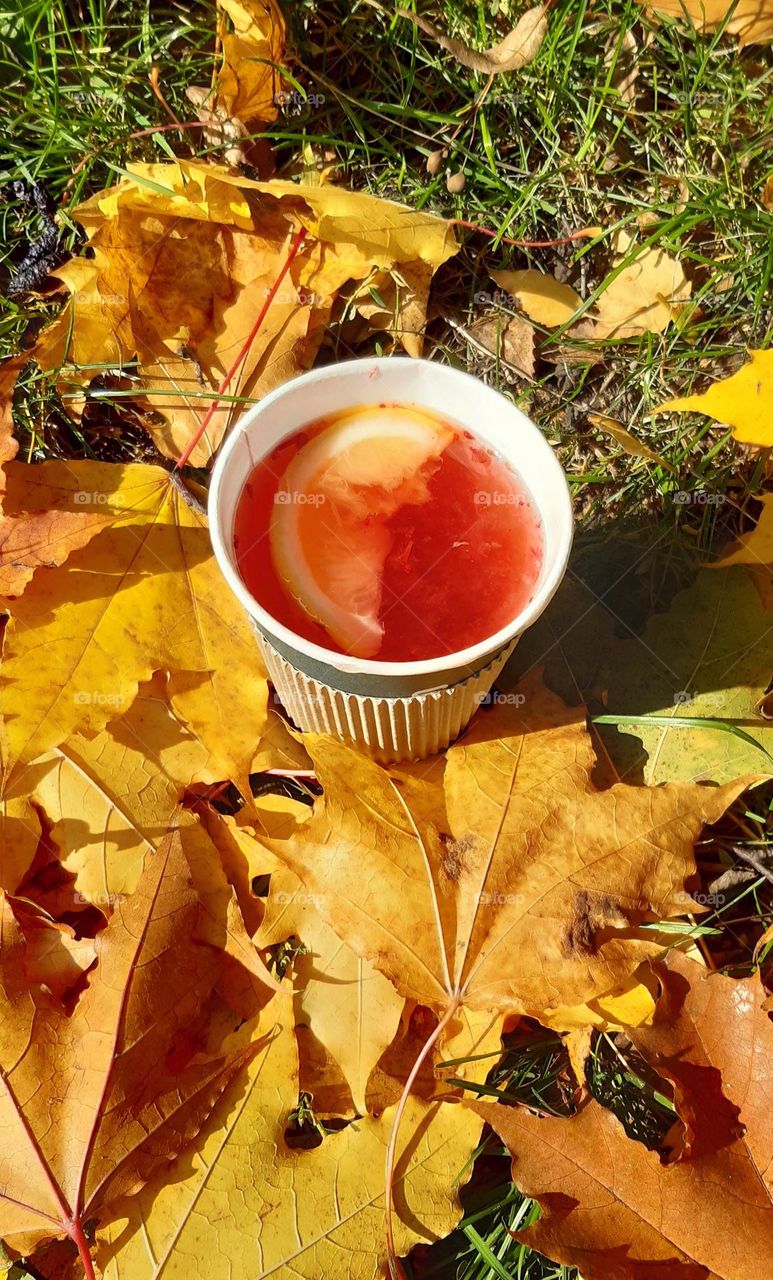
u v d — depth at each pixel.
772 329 0.43
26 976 0.33
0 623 0.38
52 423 0.42
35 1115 0.31
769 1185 0.31
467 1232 0.34
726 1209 0.31
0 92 0.43
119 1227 0.31
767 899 0.38
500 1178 0.35
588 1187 0.31
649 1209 0.30
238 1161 0.32
